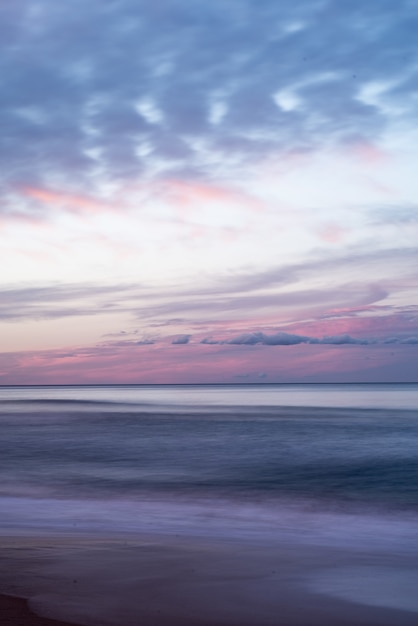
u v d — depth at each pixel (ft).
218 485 91.71
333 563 43.65
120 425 216.33
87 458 124.47
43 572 39.34
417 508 74.54
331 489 88.07
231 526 63.52
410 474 101.45
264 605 32.99
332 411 319.06
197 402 500.74
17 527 60.44
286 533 59.77
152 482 94.68
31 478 98.89
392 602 33.78
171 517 68.64
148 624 28.91
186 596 34.47
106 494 84.33
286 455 127.95
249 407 385.50
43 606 31.37
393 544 53.78
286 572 40.63
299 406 396.37
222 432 183.83
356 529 62.34
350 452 132.05
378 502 78.28
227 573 40.16
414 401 489.26
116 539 52.80
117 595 34.17
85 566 41.19
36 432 186.19
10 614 29.66
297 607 32.65
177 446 145.79
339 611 32.01
